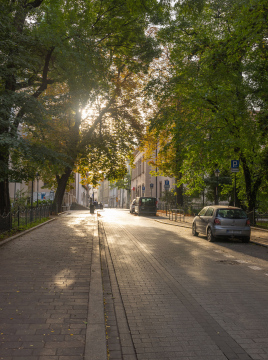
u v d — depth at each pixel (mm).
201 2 11508
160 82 17266
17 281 6574
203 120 16109
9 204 14750
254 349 3959
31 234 14719
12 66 11562
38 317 4648
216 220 13953
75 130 27094
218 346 4035
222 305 5637
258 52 14438
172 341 4160
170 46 18859
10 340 3898
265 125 15227
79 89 13930
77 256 9391
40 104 10867
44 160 11555
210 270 8438
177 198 34344
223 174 29859
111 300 5863
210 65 14875
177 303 5723
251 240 14438
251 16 11812
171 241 14219
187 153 17344
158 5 11758
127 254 10625
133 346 4020
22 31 12547
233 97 15250
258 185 20297
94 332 4152
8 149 11250
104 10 16750
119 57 19375
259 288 6785
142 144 29719
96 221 24219
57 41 12570
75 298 5539
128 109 28516
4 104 10328
